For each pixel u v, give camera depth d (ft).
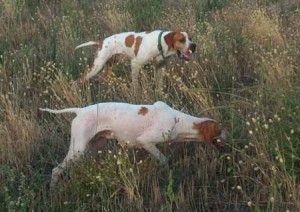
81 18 32.50
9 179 20.36
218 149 21.21
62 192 20.11
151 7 33.14
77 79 26.09
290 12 32.35
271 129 20.94
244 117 22.24
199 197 20.29
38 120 23.73
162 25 31.17
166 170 20.92
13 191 20.17
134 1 34.35
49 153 21.90
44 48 29.45
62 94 24.57
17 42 30.35
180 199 19.90
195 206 20.06
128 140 21.01
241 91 23.93
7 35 30.68
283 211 19.39
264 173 19.98
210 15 32.58
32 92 25.68
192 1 34.63
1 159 21.71
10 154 21.71
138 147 21.24
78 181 20.17
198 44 27.68
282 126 20.88
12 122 22.50
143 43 25.32
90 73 25.77
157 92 24.18
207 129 20.92
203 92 23.77
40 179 20.80
